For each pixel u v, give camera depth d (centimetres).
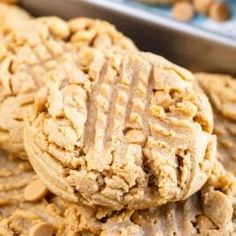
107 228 26
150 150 26
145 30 37
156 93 27
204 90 33
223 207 27
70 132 26
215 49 36
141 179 26
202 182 26
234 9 47
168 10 47
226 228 27
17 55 32
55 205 29
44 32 33
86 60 29
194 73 36
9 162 31
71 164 26
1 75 31
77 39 33
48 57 32
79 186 26
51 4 38
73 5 38
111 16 37
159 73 28
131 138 26
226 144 31
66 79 28
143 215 27
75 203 26
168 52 37
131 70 28
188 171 26
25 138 28
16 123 30
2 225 28
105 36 33
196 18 47
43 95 28
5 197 29
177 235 27
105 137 26
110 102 27
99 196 26
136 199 26
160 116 27
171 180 26
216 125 32
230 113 32
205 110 27
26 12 39
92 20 35
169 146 26
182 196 26
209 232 27
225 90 33
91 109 27
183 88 28
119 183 26
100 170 26
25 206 29
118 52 29
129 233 26
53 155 26
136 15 37
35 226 28
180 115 27
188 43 36
